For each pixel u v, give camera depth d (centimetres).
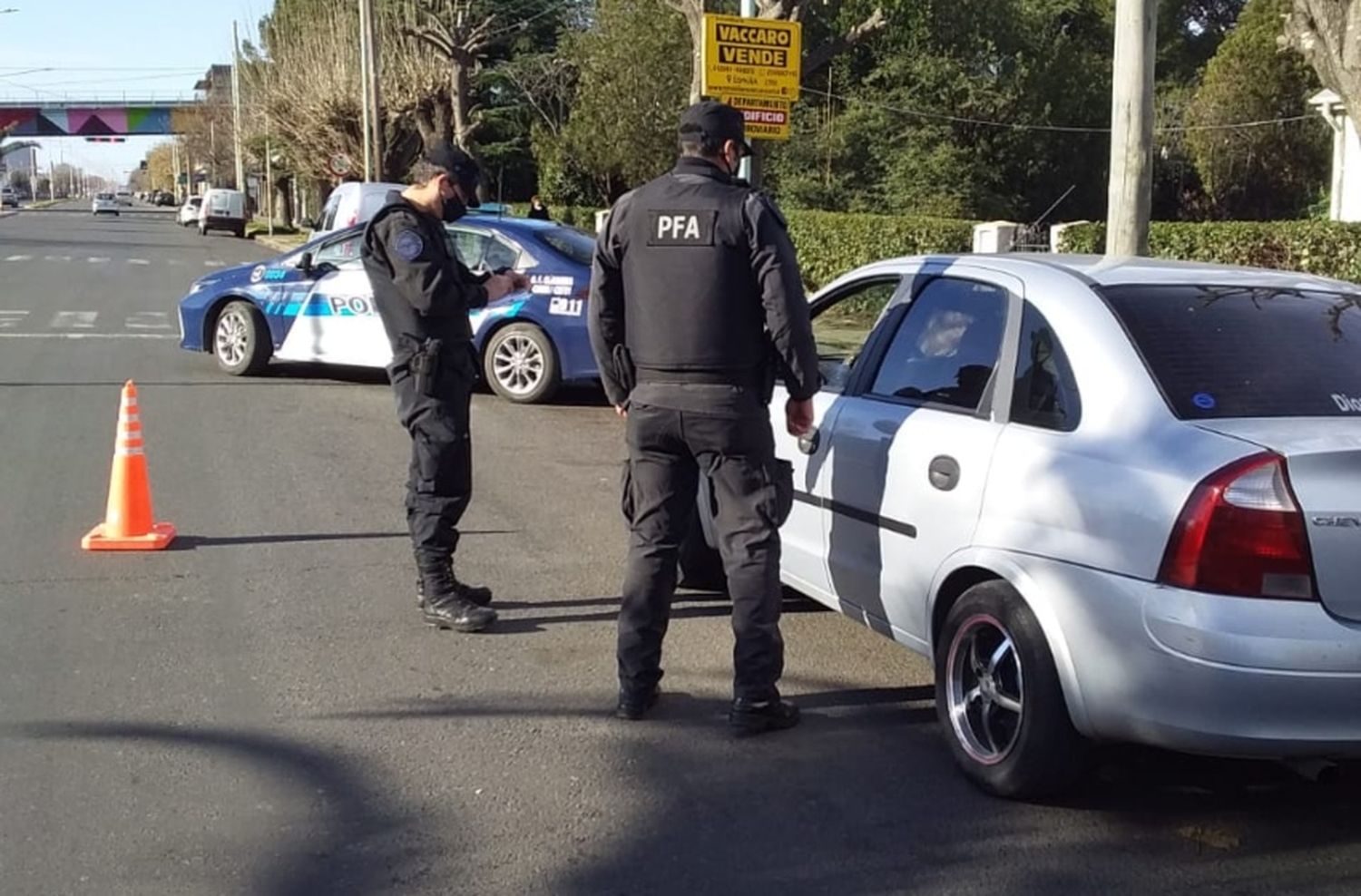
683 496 489
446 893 364
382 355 1219
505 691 517
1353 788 443
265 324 1272
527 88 4172
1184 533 363
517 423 1117
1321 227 2062
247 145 6575
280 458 934
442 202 571
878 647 579
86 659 539
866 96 3525
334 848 389
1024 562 404
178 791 424
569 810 416
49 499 796
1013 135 3541
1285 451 363
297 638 570
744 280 460
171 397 1165
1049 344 431
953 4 3419
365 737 470
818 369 468
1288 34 1012
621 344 495
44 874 371
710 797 427
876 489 479
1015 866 385
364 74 3503
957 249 2319
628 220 473
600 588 654
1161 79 4700
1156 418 390
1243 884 377
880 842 399
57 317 1855
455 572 675
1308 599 358
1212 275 464
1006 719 427
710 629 598
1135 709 374
